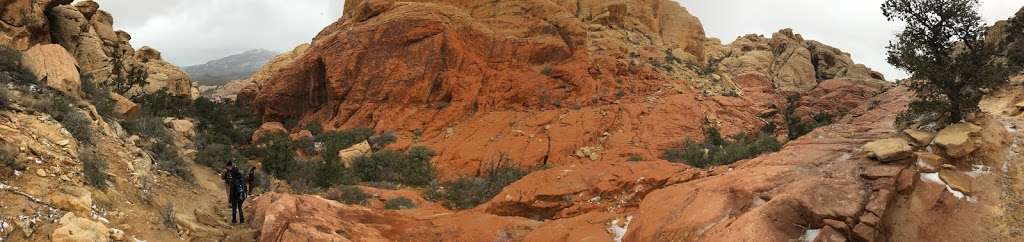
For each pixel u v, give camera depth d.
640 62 36.34
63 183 9.66
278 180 19.91
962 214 9.38
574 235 11.51
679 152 24.31
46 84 14.42
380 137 26.98
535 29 35.09
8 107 11.27
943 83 12.30
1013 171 10.39
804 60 46.38
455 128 28.23
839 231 8.67
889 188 9.39
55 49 16.20
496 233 11.94
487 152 24.56
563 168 16.41
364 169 22.84
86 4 31.33
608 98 31.31
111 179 11.18
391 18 31.78
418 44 30.86
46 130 11.13
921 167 10.29
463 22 32.62
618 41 40.53
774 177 10.66
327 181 20.47
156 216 10.76
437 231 12.02
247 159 21.52
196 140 21.09
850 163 10.84
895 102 25.72
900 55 12.94
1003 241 8.84
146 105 25.16
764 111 32.94
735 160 22.30
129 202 10.73
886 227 8.92
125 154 13.20
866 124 16.47
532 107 30.66
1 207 8.23
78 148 11.43
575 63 33.44
